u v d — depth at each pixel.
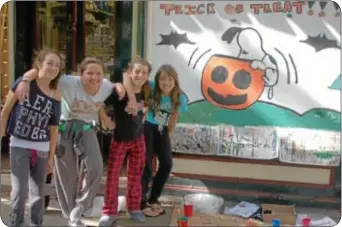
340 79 4.26
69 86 3.58
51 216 4.06
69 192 3.83
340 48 4.23
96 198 4.40
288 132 4.39
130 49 5.27
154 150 4.14
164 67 3.94
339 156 4.32
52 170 3.80
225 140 4.50
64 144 3.71
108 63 5.39
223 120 4.50
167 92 3.97
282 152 4.41
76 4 5.54
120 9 5.21
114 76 5.37
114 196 3.85
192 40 4.46
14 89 3.31
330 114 4.30
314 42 4.27
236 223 4.03
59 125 3.68
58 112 3.44
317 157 4.36
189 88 4.52
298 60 4.32
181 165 4.59
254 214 4.20
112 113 4.15
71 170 3.79
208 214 4.24
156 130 4.06
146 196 4.17
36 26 5.68
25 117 3.32
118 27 5.27
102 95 3.64
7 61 5.67
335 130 4.31
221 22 4.40
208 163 4.55
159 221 4.03
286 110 4.38
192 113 4.55
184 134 4.56
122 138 3.75
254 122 4.45
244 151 4.48
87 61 3.59
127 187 4.00
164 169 4.13
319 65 4.29
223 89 4.46
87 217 4.06
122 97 3.64
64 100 3.65
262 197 4.48
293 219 4.04
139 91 3.77
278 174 4.45
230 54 4.43
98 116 3.87
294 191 4.43
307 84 4.32
